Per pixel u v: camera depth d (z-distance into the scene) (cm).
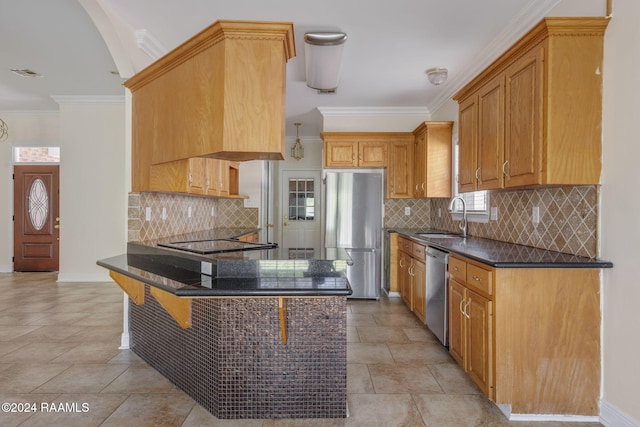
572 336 208
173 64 252
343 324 209
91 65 428
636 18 185
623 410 193
